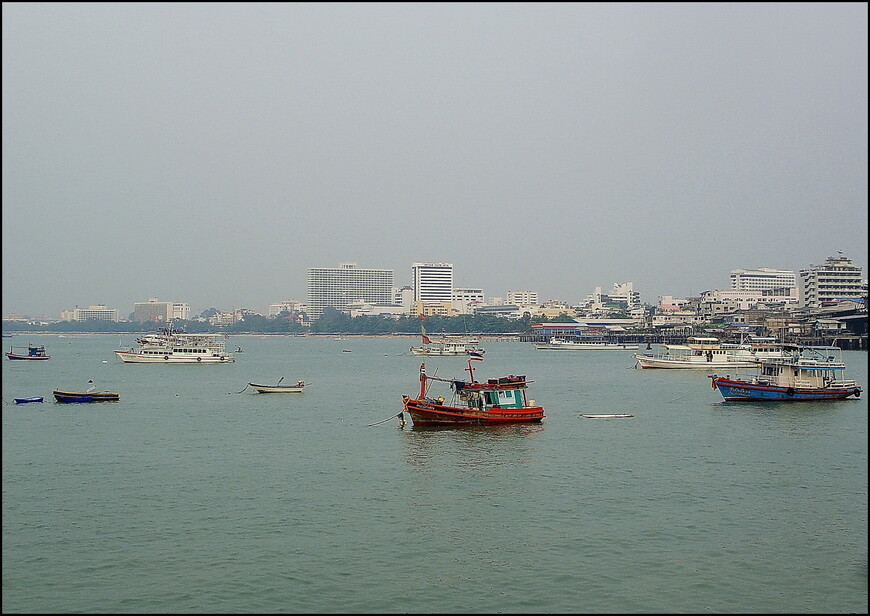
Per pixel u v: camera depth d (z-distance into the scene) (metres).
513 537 44.16
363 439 75.19
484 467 61.72
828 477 57.94
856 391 102.44
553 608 35.53
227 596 36.59
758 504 50.56
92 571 39.38
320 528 45.78
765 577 38.72
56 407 103.00
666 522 46.72
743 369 172.88
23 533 44.91
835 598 36.59
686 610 35.44
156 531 45.28
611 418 88.75
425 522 46.88
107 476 59.19
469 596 36.62
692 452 67.50
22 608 35.41
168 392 124.75
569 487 55.09
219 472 60.41
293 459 65.38
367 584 37.88
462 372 173.38
